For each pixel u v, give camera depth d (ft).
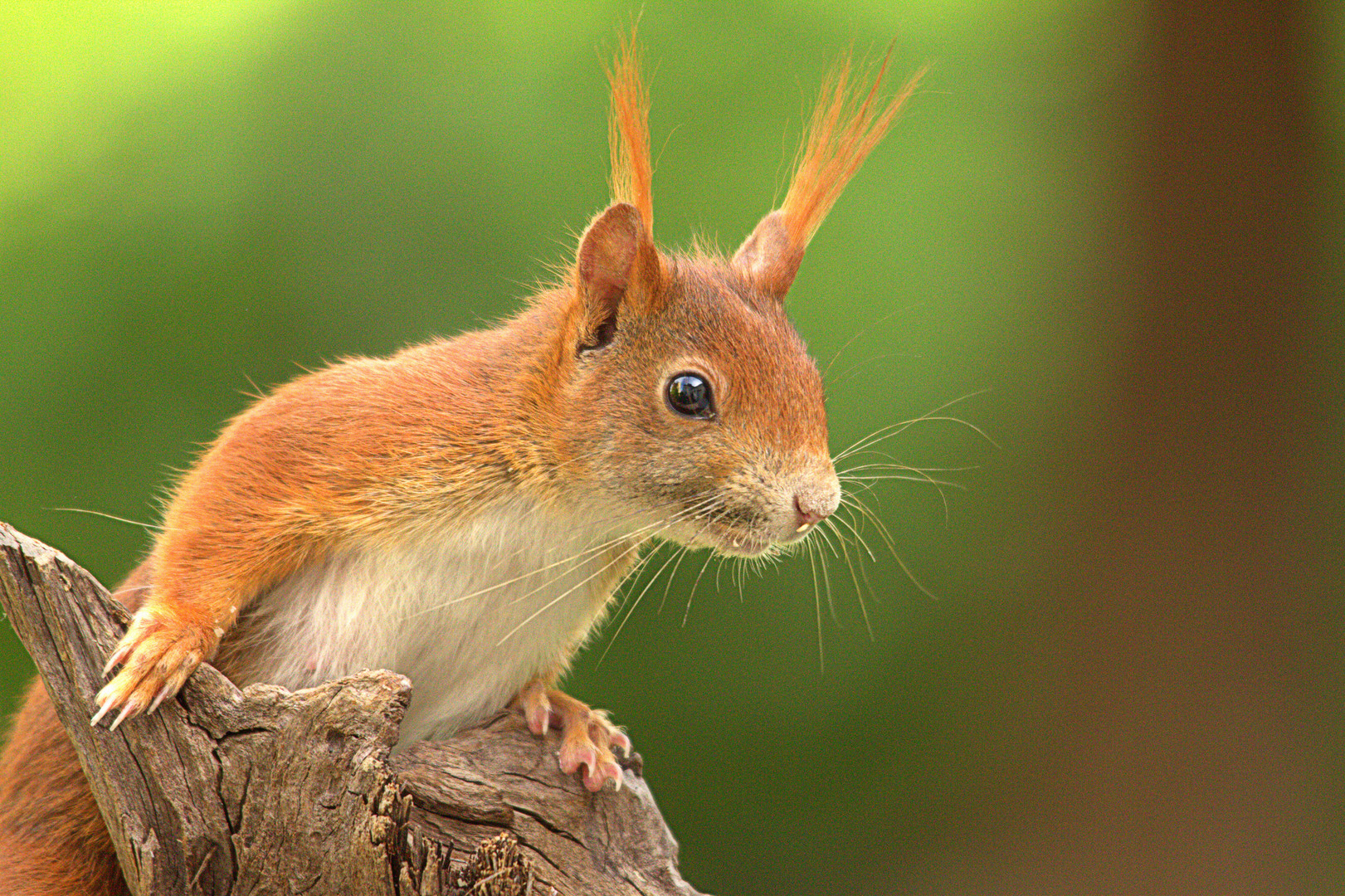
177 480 23.24
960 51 49.24
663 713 45.70
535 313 24.09
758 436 21.65
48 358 42.50
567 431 21.93
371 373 22.79
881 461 45.34
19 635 18.30
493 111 45.11
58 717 19.63
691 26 47.73
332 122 44.83
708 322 22.17
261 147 44.47
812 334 45.57
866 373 45.68
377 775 17.47
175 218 43.70
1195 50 47.91
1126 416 47.39
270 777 17.74
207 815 17.92
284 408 22.25
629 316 22.16
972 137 48.21
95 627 18.24
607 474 21.98
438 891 17.66
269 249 43.37
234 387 42.42
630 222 22.06
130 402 42.29
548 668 23.48
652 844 21.21
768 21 47.96
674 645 45.60
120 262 43.21
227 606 20.52
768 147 46.24
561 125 45.03
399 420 21.80
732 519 21.72
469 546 21.72
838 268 46.39
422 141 44.75
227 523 20.95
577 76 45.68
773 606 45.57
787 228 25.41
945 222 47.24
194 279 43.06
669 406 21.80
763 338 22.33
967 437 45.98
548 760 21.18
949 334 46.16
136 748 17.92
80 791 21.70
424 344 24.70
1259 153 47.57
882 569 45.68
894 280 46.44
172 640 18.39
